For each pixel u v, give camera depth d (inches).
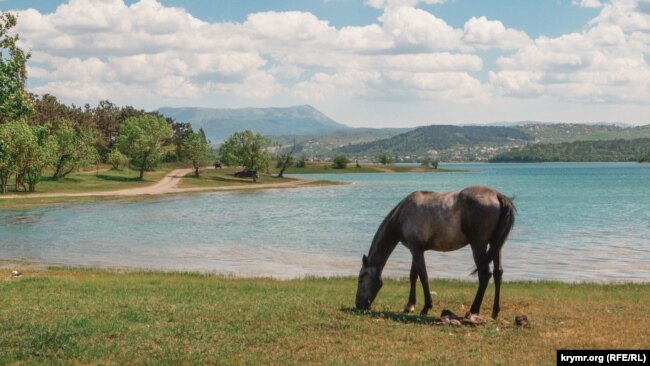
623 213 2598.4
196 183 5295.3
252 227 2110.0
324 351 434.0
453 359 410.3
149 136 5275.6
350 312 571.8
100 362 412.8
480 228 516.4
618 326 504.4
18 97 1202.6
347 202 3459.6
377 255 586.9
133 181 5083.7
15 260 1309.1
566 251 1448.1
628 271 1151.0
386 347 443.2
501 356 416.2
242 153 6028.5
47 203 3233.3
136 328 499.2
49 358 424.8
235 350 436.5
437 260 1307.8
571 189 4822.8
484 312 587.5
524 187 5206.7
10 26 1214.3
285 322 524.7
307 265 1261.1
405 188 5113.2
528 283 925.8
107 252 1466.5
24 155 3582.7
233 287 789.2
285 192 4596.5
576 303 649.6
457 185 5600.4
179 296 677.3
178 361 412.8
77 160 4579.2
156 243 1660.9
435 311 592.1
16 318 540.1
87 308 589.0
